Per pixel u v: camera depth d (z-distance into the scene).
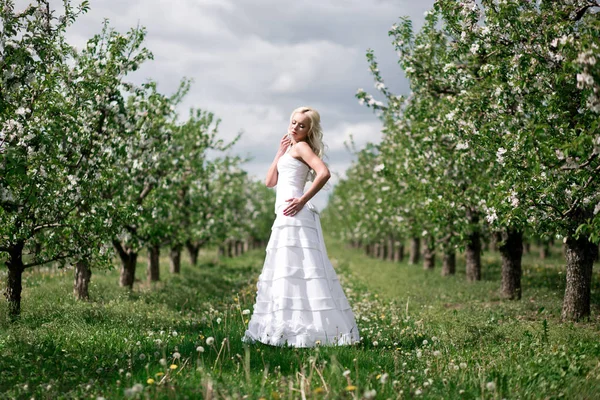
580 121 6.66
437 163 11.50
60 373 4.75
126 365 5.00
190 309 10.79
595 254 8.96
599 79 4.80
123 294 11.80
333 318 5.75
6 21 6.68
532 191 7.19
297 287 5.77
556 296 12.37
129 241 11.69
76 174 8.25
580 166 6.25
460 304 12.46
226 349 5.46
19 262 8.48
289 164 6.05
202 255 39.59
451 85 9.86
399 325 8.03
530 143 6.37
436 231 12.98
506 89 7.38
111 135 9.52
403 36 10.48
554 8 6.89
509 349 5.94
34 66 6.90
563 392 4.30
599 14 5.43
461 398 4.14
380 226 27.81
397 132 13.66
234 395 3.77
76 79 8.52
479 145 8.39
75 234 8.44
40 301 9.72
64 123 7.69
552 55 6.68
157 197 12.02
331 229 57.69
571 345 6.23
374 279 19.75
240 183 27.81
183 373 4.59
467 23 8.23
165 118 12.16
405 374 4.73
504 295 12.62
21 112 7.04
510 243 12.61
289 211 5.87
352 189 33.50
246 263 30.67
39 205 7.73
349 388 3.70
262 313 5.89
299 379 4.35
